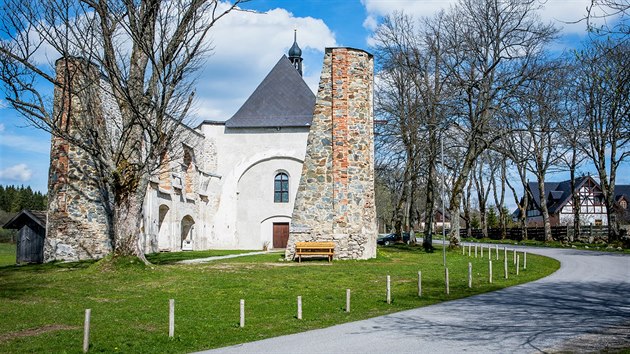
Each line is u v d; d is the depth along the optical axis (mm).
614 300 13438
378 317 11836
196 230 37531
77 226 25688
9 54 17922
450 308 12766
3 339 9945
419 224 89250
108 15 19391
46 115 19047
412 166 39281
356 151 24594
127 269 18984
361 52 25219
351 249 24016
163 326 11016
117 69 19359
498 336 9609
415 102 35250
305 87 41438
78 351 9125
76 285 16359
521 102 30859
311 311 12562
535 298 13938
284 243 38875
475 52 30344
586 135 35500
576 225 44094
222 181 39500
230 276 18188
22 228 26453
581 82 30672
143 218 29391
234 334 10289
